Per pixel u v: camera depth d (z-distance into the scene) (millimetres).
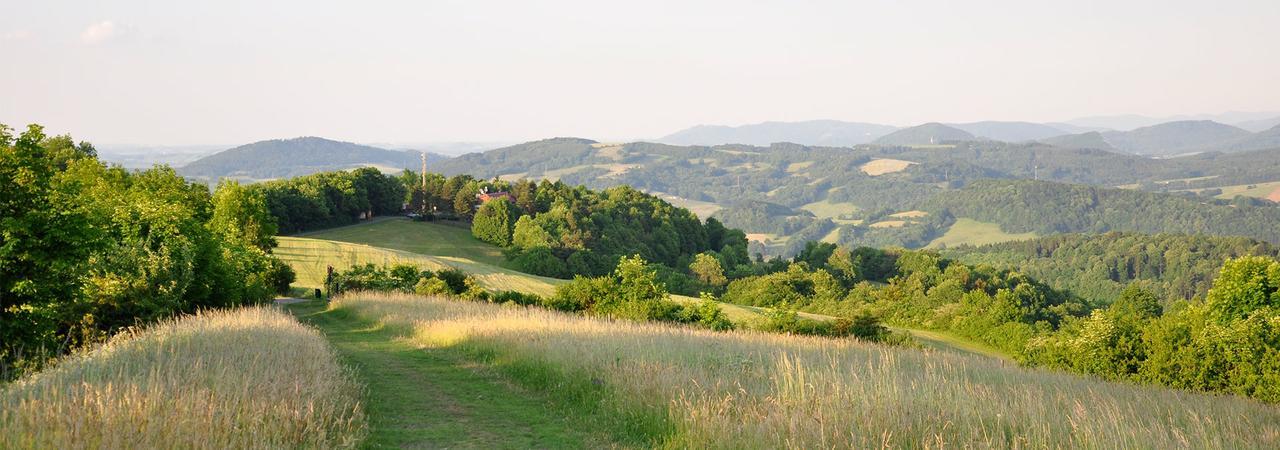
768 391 12312
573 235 121562
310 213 117375
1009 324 57750
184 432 8188
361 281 55250
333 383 12422
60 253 16672
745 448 9500
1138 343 26312
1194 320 25719
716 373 14047
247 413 9211
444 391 15289
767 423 9938
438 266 80938
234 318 20797
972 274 106875
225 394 9695
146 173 55125
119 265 20750
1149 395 17422
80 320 18391
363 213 136500
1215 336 23297
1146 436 10164
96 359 11750
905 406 10641
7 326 15812
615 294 42000
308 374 12383
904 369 18750
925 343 52594
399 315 31906
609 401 12852
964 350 53375
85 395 8523
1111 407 13039
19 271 16375
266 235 58219
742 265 127812
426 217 141625
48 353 15352
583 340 18969
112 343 14070
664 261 136750
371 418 12172
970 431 9844
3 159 16078
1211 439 10922
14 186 16266
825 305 88062
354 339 26391
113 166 54875
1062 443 9812
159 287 21281
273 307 37219
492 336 21500
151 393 9031
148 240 22922
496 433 11766
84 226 17266
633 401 12234
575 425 12297
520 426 12273
